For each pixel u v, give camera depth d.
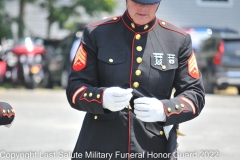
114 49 7.40
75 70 7.46
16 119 20.66
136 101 6.97
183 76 7.47
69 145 16.39
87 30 7.54
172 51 7.45
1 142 16.59
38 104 24.56
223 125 20.59
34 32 46.53
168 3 47.16
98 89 7.09
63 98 26.84
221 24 47.62
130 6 7.26
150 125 7.39
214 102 26.75
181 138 18.11
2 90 30.20
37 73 31.80
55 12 40.97
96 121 7.44
